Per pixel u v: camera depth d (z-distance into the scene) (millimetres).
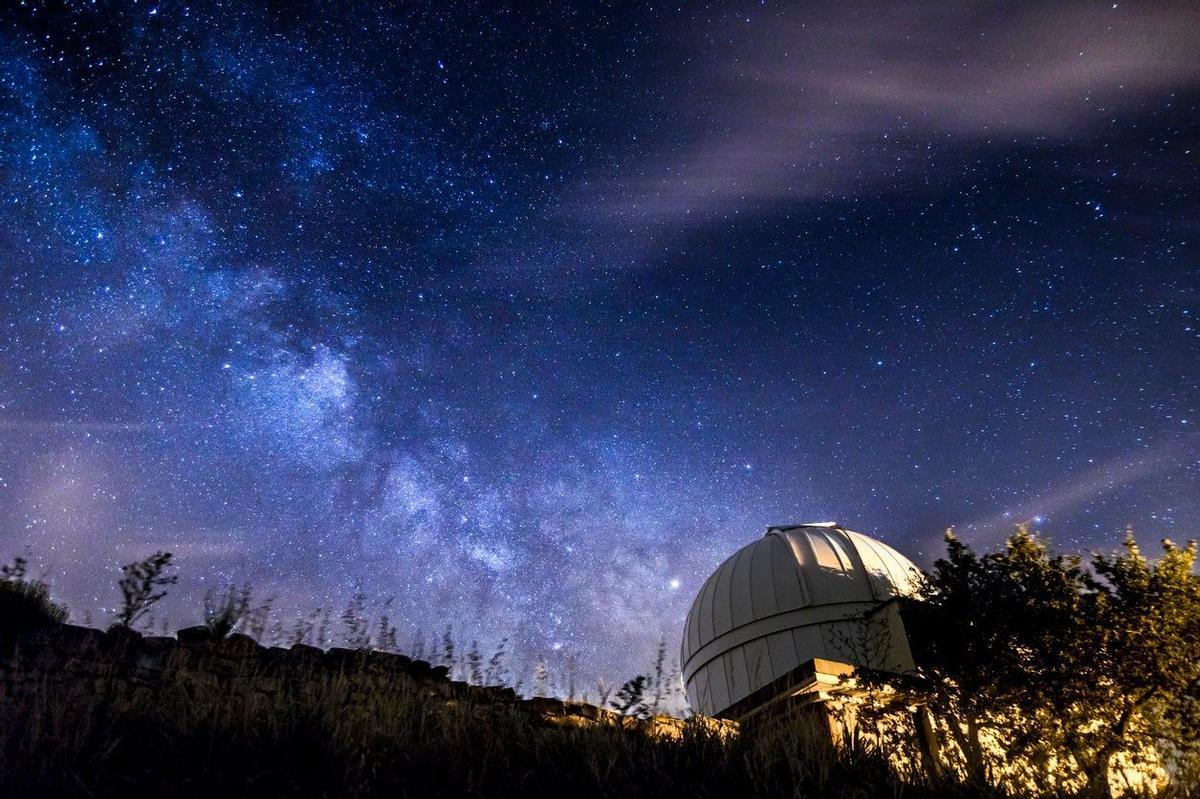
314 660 7543
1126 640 11570
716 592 18531
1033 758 10617
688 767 6871
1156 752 11164
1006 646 11883
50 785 4773
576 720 7871
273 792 5176
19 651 6141
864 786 6914
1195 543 12414
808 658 15977
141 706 6059
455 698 7664
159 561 6660
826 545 17969
